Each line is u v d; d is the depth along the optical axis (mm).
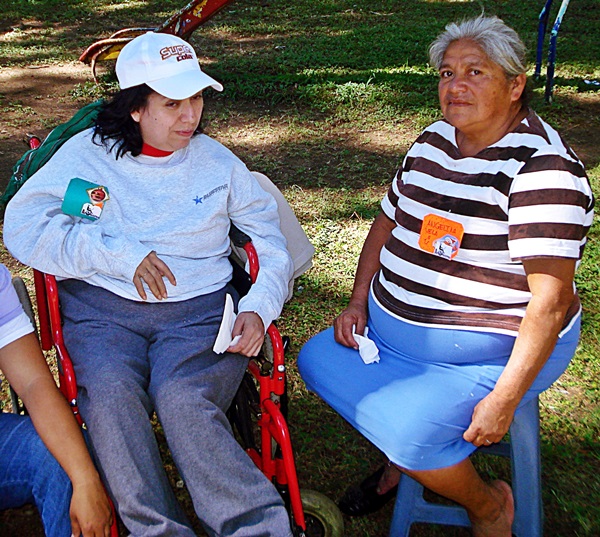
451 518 2467
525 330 2082
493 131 2205
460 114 2168
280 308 2428
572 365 3377
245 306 2373
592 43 8266
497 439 2156
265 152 5605
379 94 6562
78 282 2461
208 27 9336
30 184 2453
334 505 2469
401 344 2373
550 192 2035
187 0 10867
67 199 2375
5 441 2211
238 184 2570
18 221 2424
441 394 2184
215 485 2051
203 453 2066
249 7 10383
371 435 2211
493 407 2113
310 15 9898
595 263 4105
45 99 6809
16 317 2168
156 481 2051
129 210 2434
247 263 2676
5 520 2686
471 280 2211
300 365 2535
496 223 2148
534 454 2342
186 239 2453
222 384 2260
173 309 2400
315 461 2945
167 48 2354
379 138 5840
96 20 9930
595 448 2949
